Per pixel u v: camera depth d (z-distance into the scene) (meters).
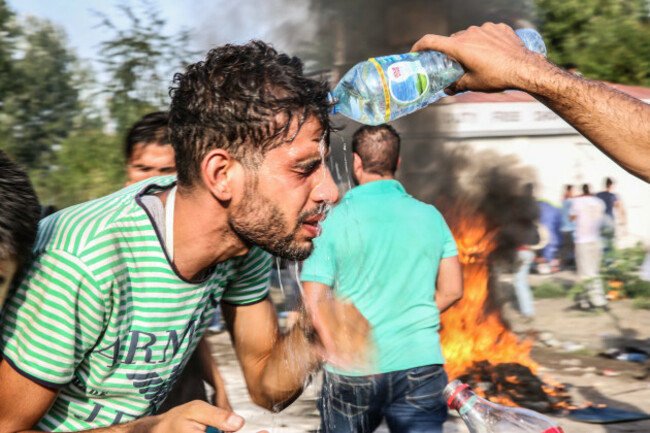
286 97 1.51
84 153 8.91
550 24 16.88
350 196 2.79
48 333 1.52
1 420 1.56
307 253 1.64
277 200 1.56
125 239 1.57
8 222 1.40
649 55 16.33
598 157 12.67
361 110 2.12
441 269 2.90
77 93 9.40
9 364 1.54
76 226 1.56
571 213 9.58
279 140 1.52
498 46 1.56
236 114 1.50
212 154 1.53
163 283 1.63
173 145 1.60
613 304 9.52
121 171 8.89
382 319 2.69
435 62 1.71
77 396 1.69
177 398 2.44
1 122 9.12
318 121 1.56
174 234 1.63
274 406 2.05
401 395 2.72
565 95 1.45
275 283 8.15
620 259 10.00
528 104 12.35
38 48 9.32
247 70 1.52
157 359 1.69
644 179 1.42
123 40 8.62
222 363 6.09
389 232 2.73
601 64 16.56
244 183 1.55
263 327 2.03
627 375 6.07
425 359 2.72
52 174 9.10
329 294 2.66
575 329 8.09
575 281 10.95
